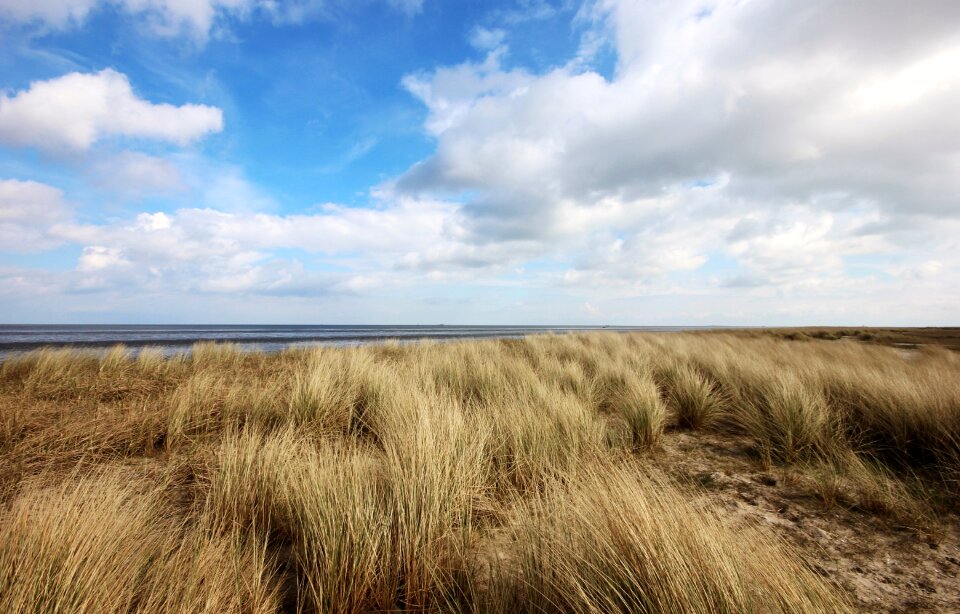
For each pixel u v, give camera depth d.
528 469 3.33
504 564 2.23
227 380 7.18
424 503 2.38
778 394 5.01
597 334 18.98
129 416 4.65
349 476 2.55
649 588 1.57
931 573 2.20
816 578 1.81
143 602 1.72
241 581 1.96
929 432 3.91
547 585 1.81
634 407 4.75
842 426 4.56
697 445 4.58
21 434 4.22
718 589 1.51
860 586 2.10
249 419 4.79
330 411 5.03
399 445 3.27
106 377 7.65
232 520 2.56
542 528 2.17
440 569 2.15
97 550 1.80
